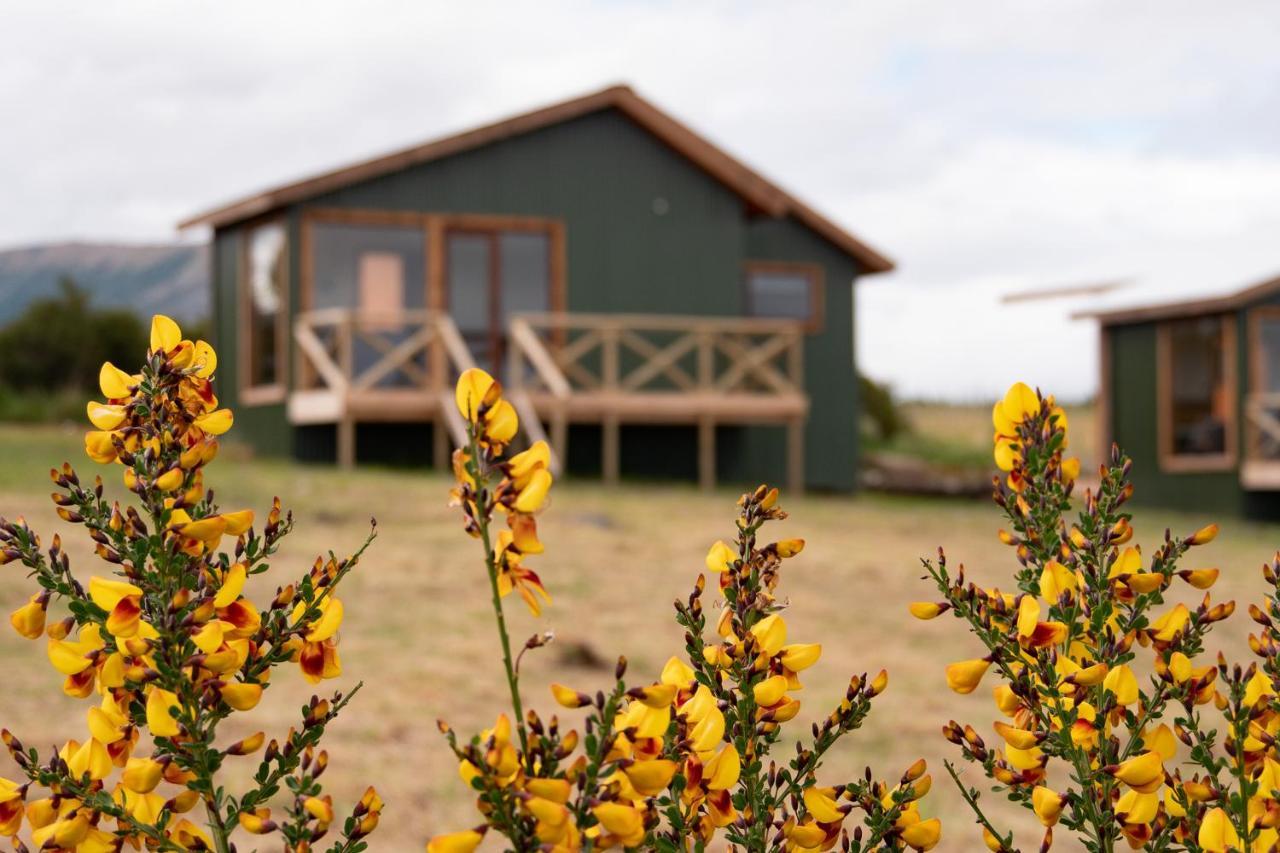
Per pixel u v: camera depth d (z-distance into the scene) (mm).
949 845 4625
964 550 12086
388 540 9938
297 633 1155
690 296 17641
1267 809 1268
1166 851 1308
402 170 16406
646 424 18000
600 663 7102
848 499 18750
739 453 18875
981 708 6730
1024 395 1377
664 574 9609
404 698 6066
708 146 17344
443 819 4656
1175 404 21078
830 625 8727
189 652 1073
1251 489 19969
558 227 17078
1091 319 21984
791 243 19547
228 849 1107
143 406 1102
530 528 1001
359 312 16234
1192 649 1304
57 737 4953
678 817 1141
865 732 6098
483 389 1017
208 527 1091
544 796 960
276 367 16594
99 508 1105
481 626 7648
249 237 17156
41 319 29281
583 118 17219
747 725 1225
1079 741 1262
